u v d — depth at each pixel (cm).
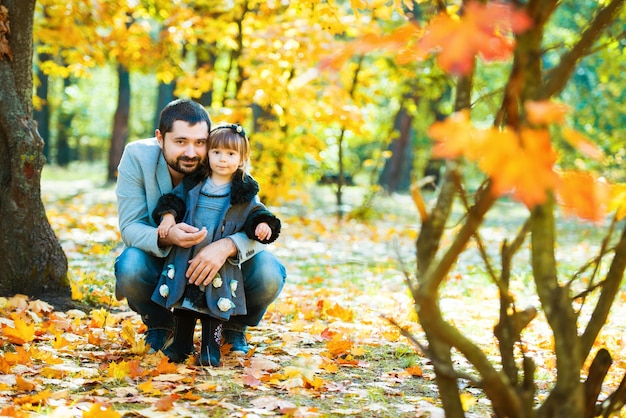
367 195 1491
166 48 1074
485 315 591
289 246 1034
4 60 531
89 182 2231
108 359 398
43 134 2888
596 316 248
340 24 777
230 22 1088
